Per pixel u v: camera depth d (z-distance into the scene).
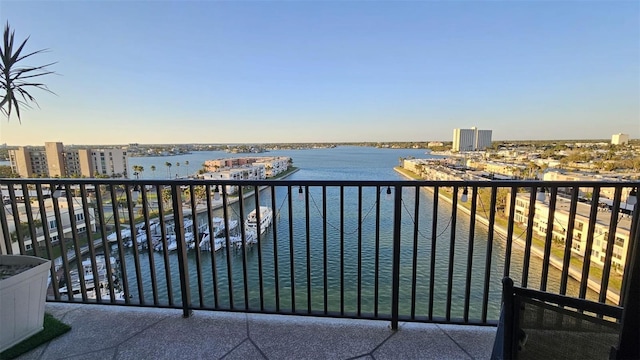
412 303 1.60
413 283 1.59
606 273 1.47
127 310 1.76
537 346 0.83
